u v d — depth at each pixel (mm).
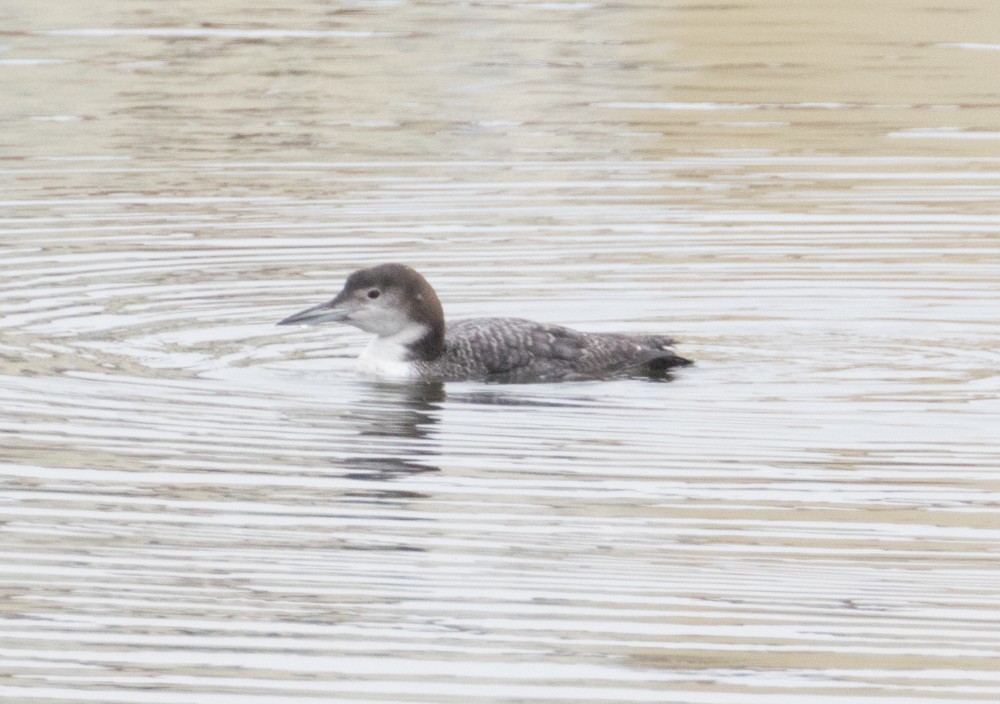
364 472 11641
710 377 13789
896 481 11484
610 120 23109
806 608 9602
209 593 9852
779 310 15578
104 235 17812
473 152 21438
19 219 18391
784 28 28844
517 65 26281
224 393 13328
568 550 10383
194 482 11461
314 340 14836
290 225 18219
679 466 11773
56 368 13797
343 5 30766
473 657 9094
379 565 10195
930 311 15531
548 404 13141
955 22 29188
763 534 10602
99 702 8641
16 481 11422
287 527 10742
